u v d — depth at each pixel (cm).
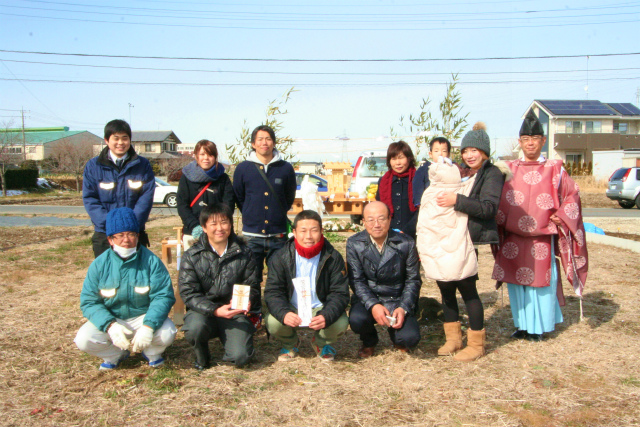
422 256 370
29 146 4966
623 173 1934
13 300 539
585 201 2266
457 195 355
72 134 5322
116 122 400
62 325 456
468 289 369
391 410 296
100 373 349
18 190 3159
